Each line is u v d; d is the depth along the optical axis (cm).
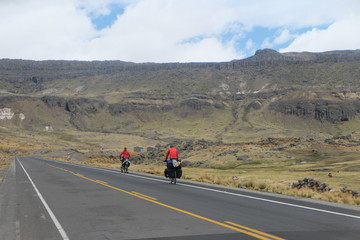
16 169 4522
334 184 4328
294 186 2181
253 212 1212
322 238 850
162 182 2405
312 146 11519
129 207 1338
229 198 1567
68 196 1703
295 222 1041
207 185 2184
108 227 998
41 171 3975
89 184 2300
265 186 2153
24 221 1116
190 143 12475
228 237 864
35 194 1817
